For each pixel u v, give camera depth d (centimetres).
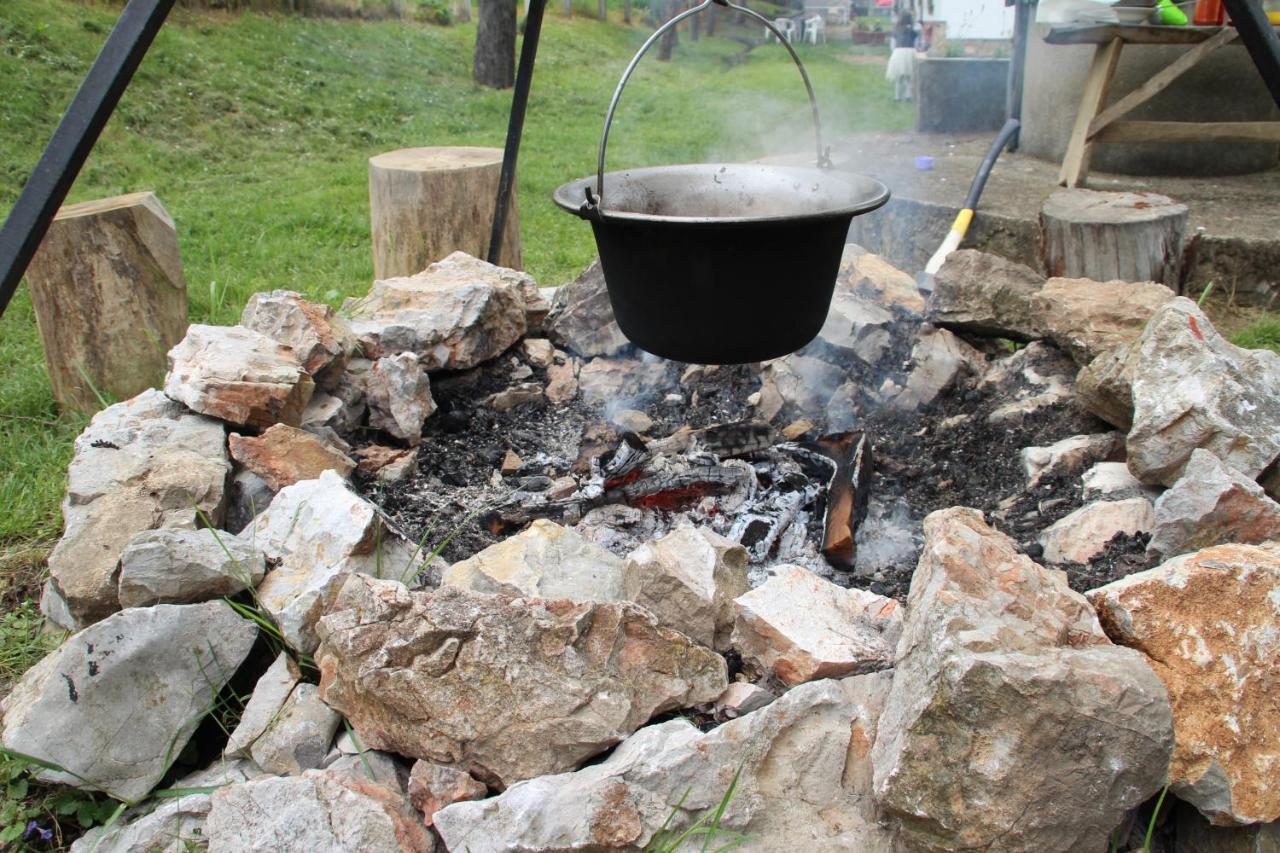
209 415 240
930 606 154
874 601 187
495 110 1079
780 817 154
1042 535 216
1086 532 209
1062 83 548
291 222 637
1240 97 512
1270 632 160
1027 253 432
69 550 196
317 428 255
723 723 166
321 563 191
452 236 400
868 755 159
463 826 147
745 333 204
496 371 309
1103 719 140
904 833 147
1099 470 231
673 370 307
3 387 356
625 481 244
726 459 261
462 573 188
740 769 151
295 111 951
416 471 263
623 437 268
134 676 173
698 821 151
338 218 647
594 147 909
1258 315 404
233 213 657
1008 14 1059
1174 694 158
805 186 234
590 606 168
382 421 271
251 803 151
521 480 262
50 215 197
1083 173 478
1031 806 141
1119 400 237
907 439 274
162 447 229
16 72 819
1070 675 140
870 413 285
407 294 300
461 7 1515
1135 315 266
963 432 270
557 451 279
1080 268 353
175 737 175
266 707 175
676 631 174
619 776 151
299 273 531
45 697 168
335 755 170
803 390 286
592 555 195
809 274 203
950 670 141
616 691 164
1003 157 581
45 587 225
